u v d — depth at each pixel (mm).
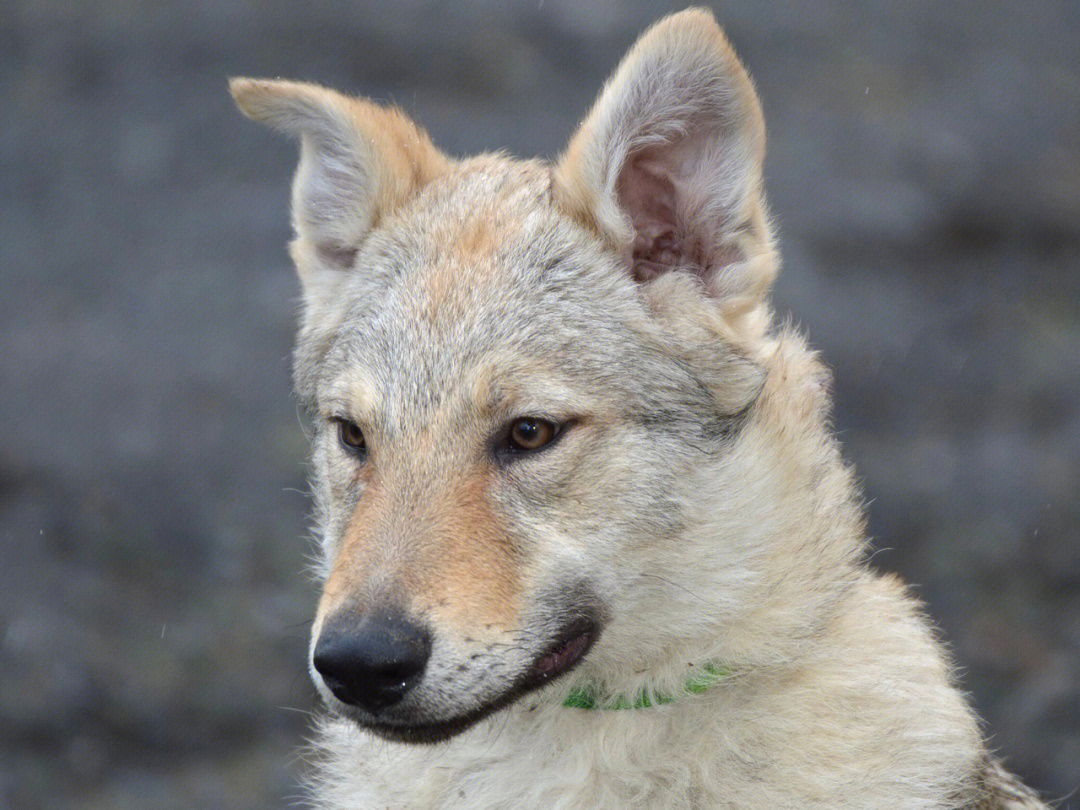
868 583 14289
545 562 12531
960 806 13281
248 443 30641
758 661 13141
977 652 26297
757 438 13305
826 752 12883
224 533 27969
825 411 14562
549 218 13719
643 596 13000
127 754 23438
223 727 24047
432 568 12102
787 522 13352
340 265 15008
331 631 11805
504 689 12219
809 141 42844
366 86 40719
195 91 41719
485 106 40219
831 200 40219
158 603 26469
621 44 44938
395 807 13797
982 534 29094
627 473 12797
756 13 50469
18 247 36125
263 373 32750
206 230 37125
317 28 43812
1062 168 42812
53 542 27484
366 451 13359
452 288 13297
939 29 51156
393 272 13875
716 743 12922
